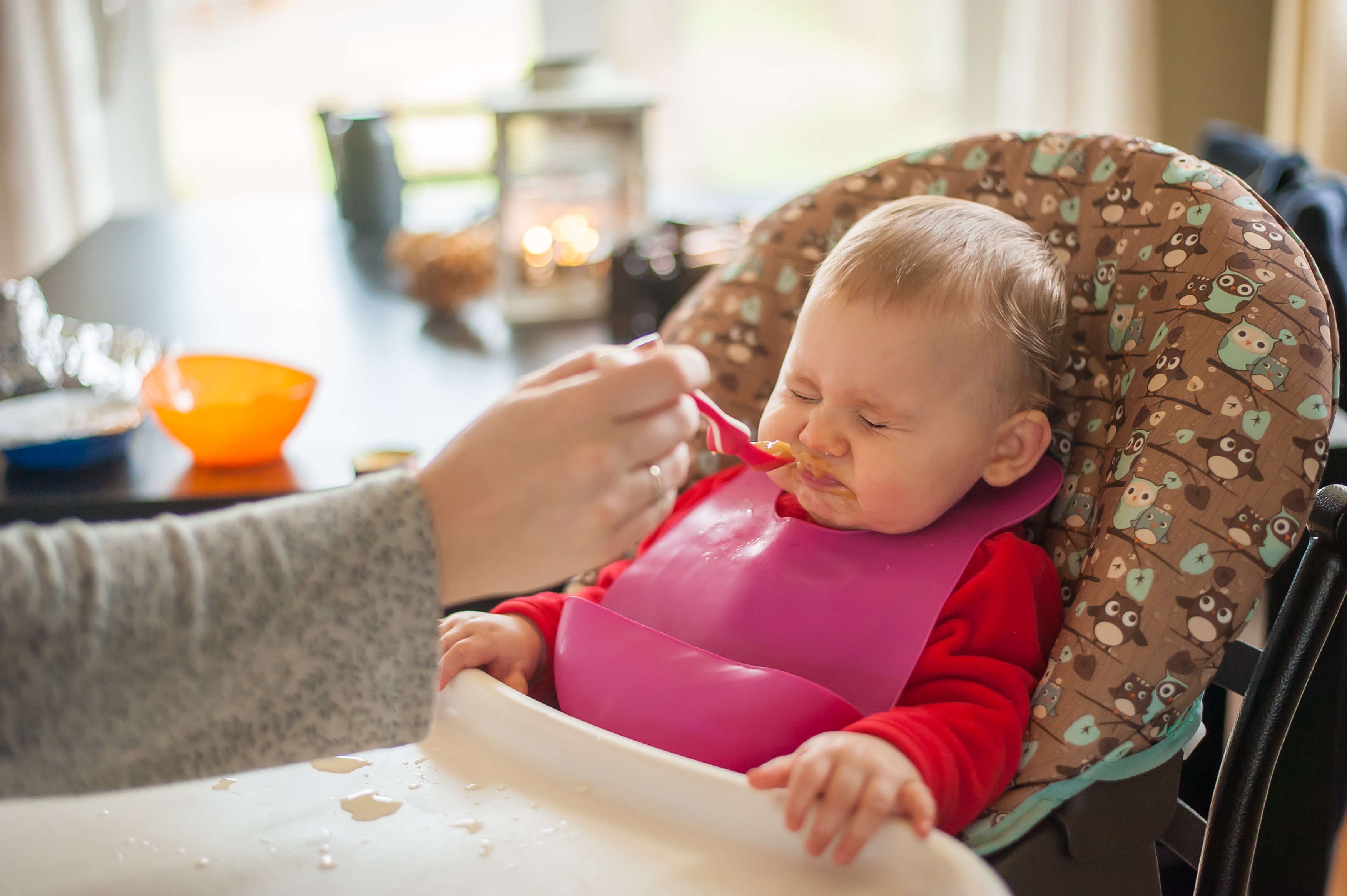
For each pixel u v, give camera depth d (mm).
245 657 490
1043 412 832
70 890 551
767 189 3096
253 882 560
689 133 3182
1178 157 827
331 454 1267
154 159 3150
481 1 3094
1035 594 785
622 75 3105
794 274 983
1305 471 682
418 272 1761
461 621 815
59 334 1484
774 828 579
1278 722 704
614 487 537
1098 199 855
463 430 549
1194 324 743
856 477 782
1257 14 2824
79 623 453
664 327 1031
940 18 3115
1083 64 2846
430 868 573
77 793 479
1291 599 706
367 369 1549
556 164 1691
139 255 2268
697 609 832
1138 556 695
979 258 793
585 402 522
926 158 960
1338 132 2379
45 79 2816
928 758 608
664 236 1737
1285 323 715
